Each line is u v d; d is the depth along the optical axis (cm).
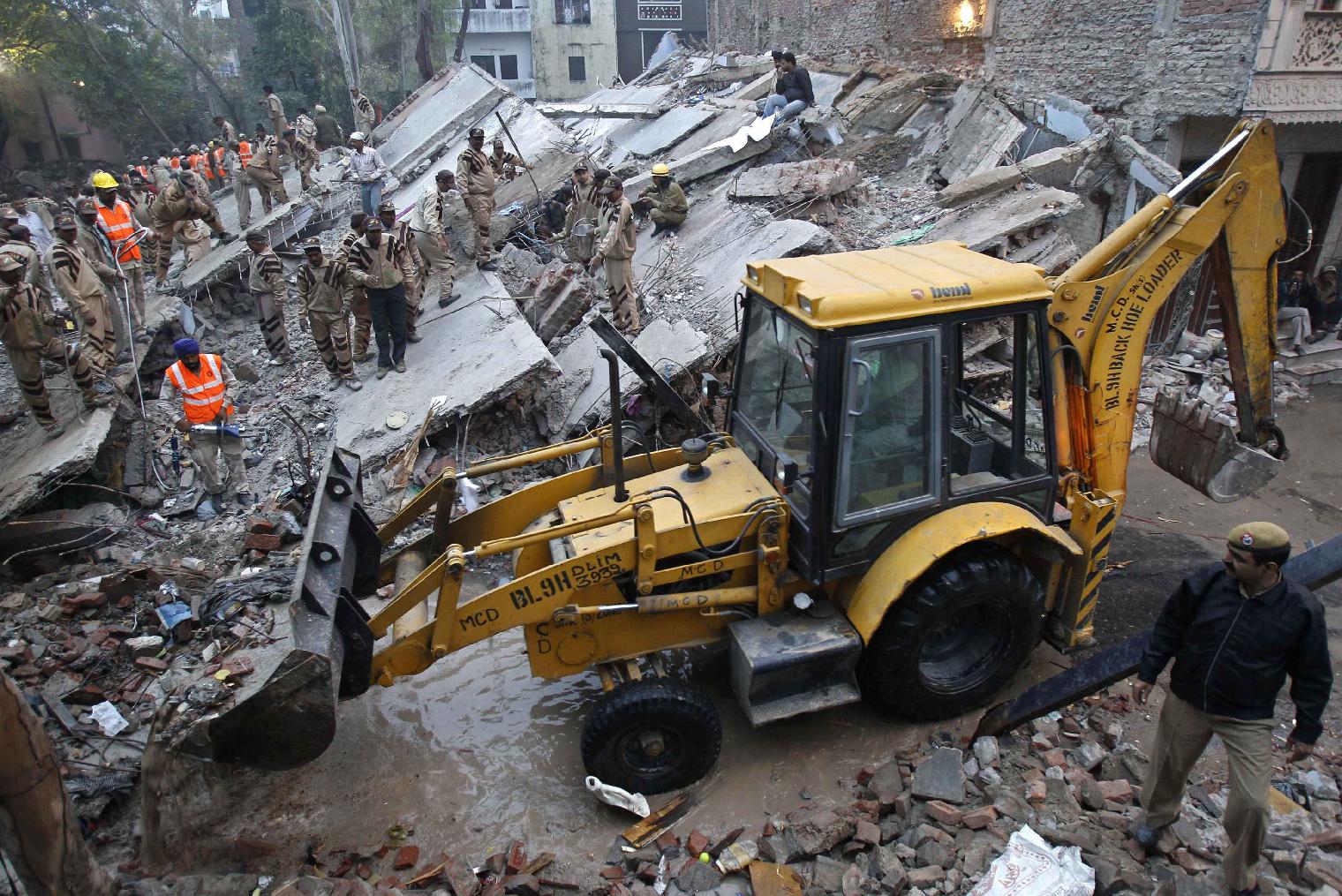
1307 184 1153
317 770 491
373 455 743
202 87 2883
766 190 1052
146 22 2608
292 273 1247
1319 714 340
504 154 1215
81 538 679
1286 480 757
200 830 450
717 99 1697
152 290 1253
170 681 516
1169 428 569
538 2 3625
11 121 2598
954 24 1488
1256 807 343
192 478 773
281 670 373
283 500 720
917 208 1070
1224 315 507
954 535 431
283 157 1839
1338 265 1200
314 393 874
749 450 504
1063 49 1205
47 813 327
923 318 405
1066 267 918
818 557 430
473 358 834
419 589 431
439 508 507
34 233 1286
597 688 554
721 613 459
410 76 2919
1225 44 945
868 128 1459
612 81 3666
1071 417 480
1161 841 397
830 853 415
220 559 657
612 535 454
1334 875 376
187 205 1223
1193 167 1087
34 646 554
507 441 804
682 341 805
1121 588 607
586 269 1063
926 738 485
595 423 759
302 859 432
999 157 1153
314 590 405
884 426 421
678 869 411
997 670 484
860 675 476
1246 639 338
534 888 399
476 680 564
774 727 499
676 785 456
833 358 395
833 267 455
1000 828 409
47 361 958
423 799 470
